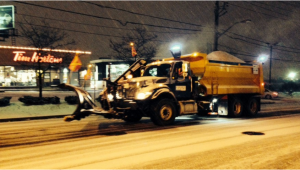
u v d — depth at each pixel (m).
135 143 7.11
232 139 7.55
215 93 12.20
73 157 5.79
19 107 14.77
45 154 6.08
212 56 13.00
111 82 9.80
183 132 8.73
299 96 36.59
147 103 10.00
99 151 6.28
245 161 5.41
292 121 11.58
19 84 40.72
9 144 7.17
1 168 5.10
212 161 5.40
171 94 10.23
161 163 5.28
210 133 8.53
